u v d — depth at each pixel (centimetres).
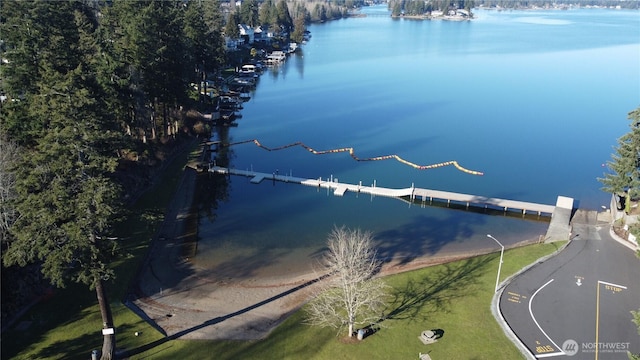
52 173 3366
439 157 8856
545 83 14750
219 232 5988
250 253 5506
